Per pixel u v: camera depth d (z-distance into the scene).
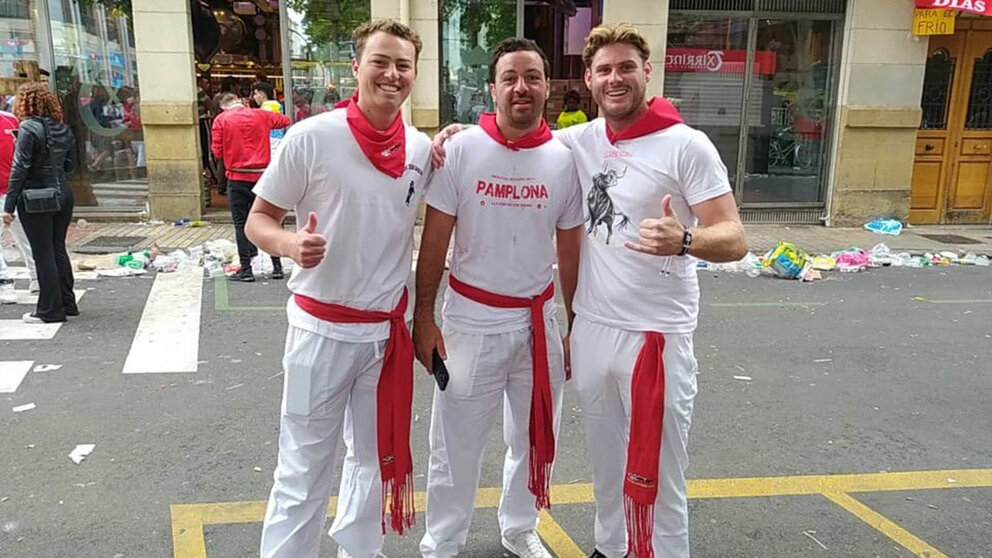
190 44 9.20
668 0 9.72
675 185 2.37
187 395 4.32
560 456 3.74
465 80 9.89
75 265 7.29
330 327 2.34
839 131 10.18
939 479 3.54
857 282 7.52
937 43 10.27
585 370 2.58
